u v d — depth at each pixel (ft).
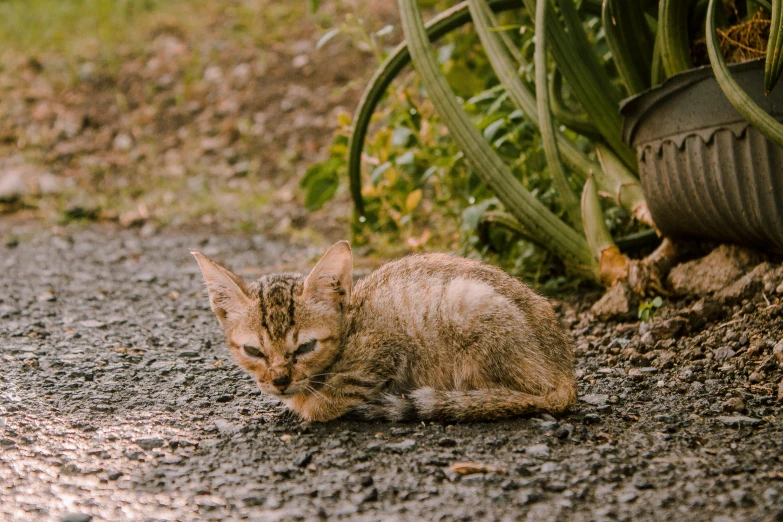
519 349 19.13
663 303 24.89
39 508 14.88
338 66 57.77
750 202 21.81
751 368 20.61
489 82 34.88
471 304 19.36
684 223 23.97
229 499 15.16
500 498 14.87
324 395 19.03
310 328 19.01
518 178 32.68
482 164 26.81
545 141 25.35
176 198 49.06
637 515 14.16
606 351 23.17
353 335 19.80
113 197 49.55
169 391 20.95
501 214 30.04
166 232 44.24
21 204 48.52
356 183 32.12
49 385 21.27
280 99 56.34
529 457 16.43
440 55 36.32
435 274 20.31
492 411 18.25
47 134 55.42
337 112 54.03
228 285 19.74
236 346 19.56
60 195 49.55
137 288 33.06
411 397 18.75
